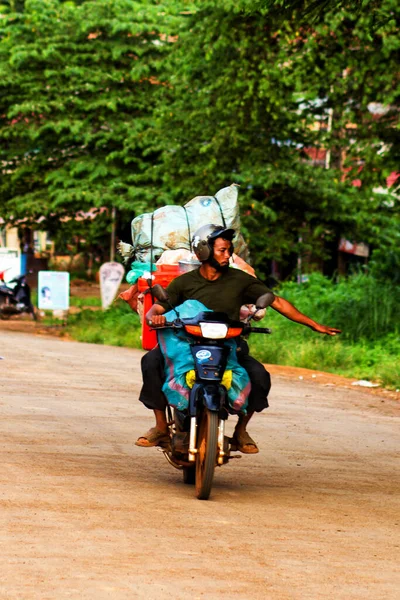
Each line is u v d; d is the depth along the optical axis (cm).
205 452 1039
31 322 4703
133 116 5150
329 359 2809
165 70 4984
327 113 3562
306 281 4256
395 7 2308
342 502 1115
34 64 5206
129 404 1803
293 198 4259
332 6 1894
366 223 4231
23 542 819
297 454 1441
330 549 875
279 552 847
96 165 5016
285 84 3409
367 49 3127
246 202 4022
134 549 821
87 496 1021
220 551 836
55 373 2225
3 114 5438
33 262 8444
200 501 1058
